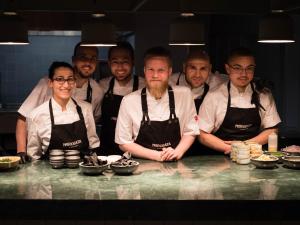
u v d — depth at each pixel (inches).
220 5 151.8
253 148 139.7
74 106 144.4
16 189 109.2
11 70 310.5
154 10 154.2
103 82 175.3
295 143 213.2
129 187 111.0
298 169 132.0
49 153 136.0
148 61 138.5
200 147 163.0
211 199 101.9
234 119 154.2
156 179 119.1
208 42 248.7
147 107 142.8
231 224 109.7
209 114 152.9
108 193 106.0
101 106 173.2
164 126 143.4
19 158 132.7
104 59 307.0
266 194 106.0
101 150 171.9
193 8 151.2
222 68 247.0
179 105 144.4
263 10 153.5
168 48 261.9
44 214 101.4
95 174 123.2
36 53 311.1
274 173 127.1
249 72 149.9
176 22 130.9
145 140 144.2
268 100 156.7
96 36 129.7
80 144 144.2
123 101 144.6
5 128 252.1
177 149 141.9
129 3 153.3
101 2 152.3
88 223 109.2
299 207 102.1
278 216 102.3
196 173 126.1
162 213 101.5
